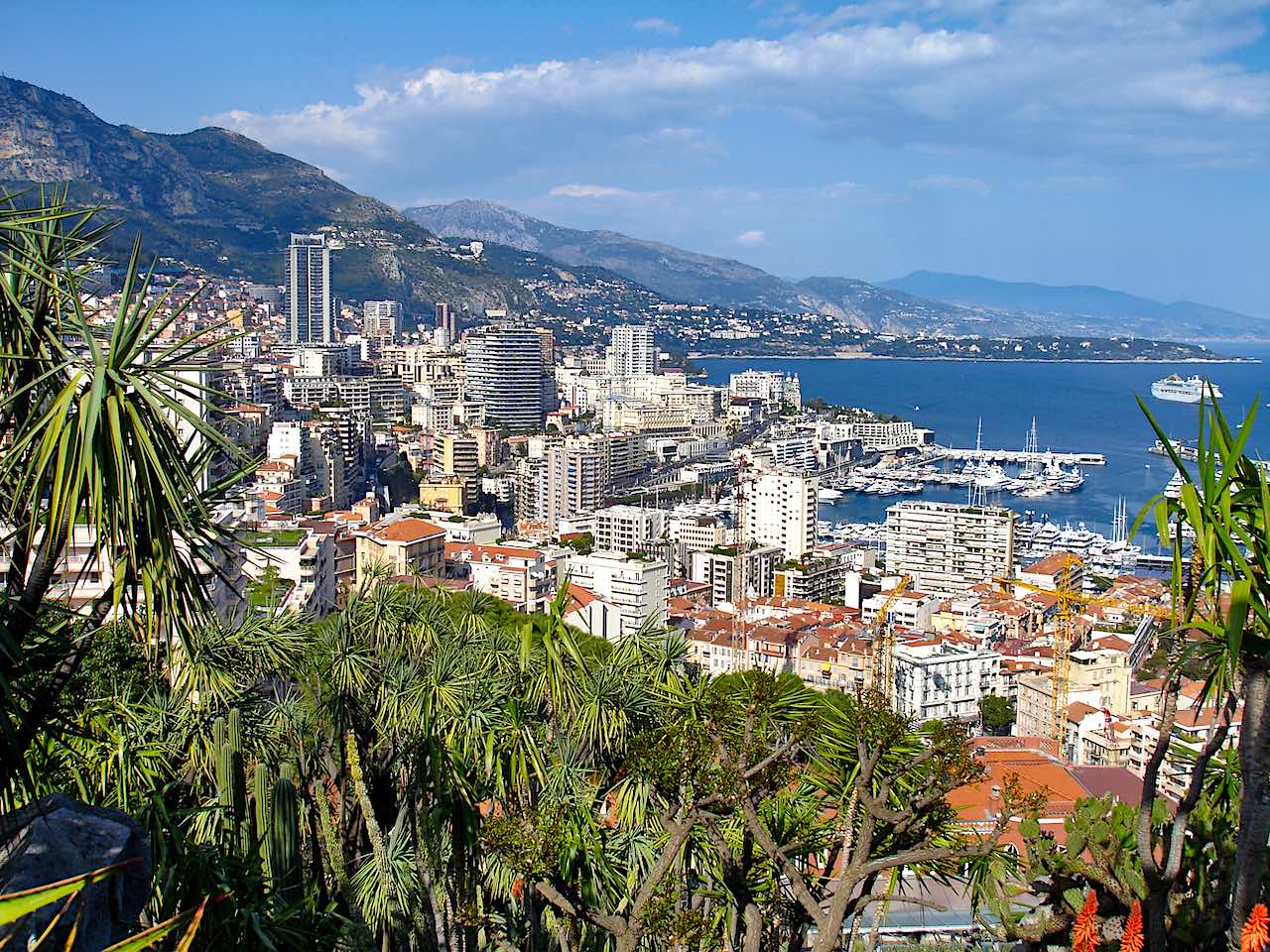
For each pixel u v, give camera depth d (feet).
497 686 137.69
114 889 67.72
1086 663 476.95
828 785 109.29
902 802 104.78
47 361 67.15
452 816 127.95
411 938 128.57
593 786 130.41
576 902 102.78
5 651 65.36
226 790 114.42
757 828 95.04
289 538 398.83
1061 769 249.96
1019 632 650.84
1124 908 103.09
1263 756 74.79
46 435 64.80
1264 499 74.23
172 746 122.01
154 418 66.90
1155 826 106.01
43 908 61.87
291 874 115.03
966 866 123.34
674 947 105.09
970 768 92.48
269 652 139.95
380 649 158.10
